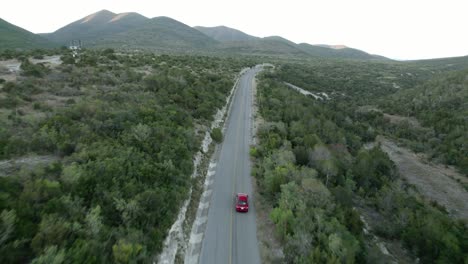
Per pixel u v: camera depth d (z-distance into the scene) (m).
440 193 47.12
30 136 19.84
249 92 78.31
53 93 31.77
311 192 25.17
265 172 29.38
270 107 62.66
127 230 14.80
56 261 10.15
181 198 21.56
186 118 37.47
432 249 24.86
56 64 47.22
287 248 18.05
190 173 26.56
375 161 46.81
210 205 25.14
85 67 47.62
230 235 21.00
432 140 69.75
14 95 27.53
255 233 21.38
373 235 27.52
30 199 12.69
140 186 18.66
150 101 35.94
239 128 49.16
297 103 66.38
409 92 108.25
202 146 35.62
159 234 16.39
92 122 24.12
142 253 13.80
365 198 35.66
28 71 35.81
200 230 21.48
